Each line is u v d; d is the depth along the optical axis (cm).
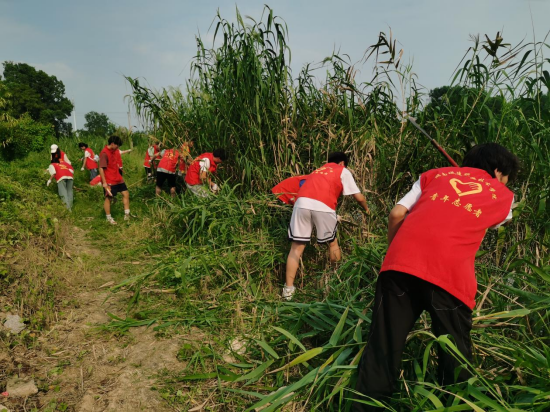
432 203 212
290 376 255
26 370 252
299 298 373
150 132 642
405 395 224
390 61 445
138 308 351
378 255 344
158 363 267
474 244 206
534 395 201
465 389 202
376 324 209
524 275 294
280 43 498
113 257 491
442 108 443
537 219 330
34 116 5200
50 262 418
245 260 425
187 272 405
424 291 200
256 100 494
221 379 248
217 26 537
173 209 556
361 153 476
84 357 270
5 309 319
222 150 565
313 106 540
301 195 386
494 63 375
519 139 361
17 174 823
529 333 267
